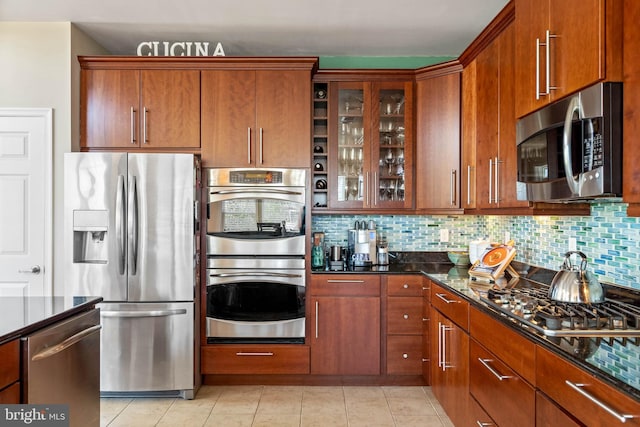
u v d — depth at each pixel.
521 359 1.63
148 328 3.06
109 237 3.08
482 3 2.96
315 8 3.03
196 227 3.17
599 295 1.90
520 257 3.07
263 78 3.36
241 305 3.30
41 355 1.68
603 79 1.49
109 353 3.05
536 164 1.98
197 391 3.21
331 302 3.31
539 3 1.93
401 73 3.49
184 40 3.58
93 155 3.07
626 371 1.16
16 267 3.29
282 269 3.31
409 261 3.88
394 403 3.02
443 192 3.41
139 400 3.07
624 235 1.98
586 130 1.56
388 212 3.54
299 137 3.36
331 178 3.53
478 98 2.93
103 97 3.35
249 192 3.31
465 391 2.30
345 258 3.79
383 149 3.55
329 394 3.17
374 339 3.31
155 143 3.35
